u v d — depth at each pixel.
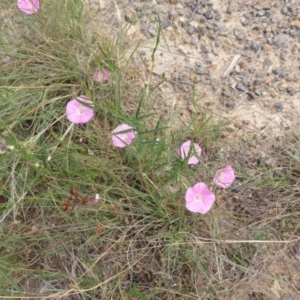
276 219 0.30
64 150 0.30
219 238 0.29
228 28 0.36
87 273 0.29
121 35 0.35
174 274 0.29
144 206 0.29
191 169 0.31
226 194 0.31
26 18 0.34
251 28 0.36
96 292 0.29
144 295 0.28
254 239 0.30
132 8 0.37
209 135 0.32
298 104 0.34
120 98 0.31
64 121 0.32
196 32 0.36
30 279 0.30
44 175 0.29
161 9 0.37
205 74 0.35
